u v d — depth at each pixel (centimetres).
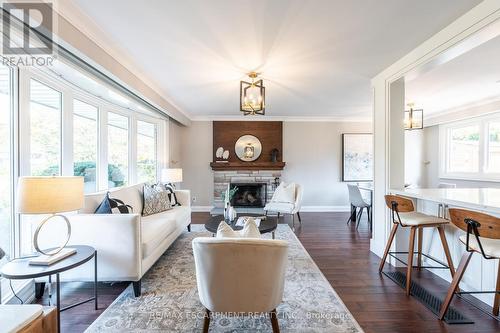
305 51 248
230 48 241
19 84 208
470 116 486
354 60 268
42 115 245
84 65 227
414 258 281
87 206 248
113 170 388
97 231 211
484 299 206
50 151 257
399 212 249
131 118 424
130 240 212
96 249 211
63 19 179
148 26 203
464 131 545
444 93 403
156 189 370
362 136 609
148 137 482
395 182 290
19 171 208
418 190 280
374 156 319
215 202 595
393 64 277
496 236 153
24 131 213
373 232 326
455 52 207
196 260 149
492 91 392
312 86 361
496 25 170
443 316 186
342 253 323
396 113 288
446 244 225
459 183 549
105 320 183
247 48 240
